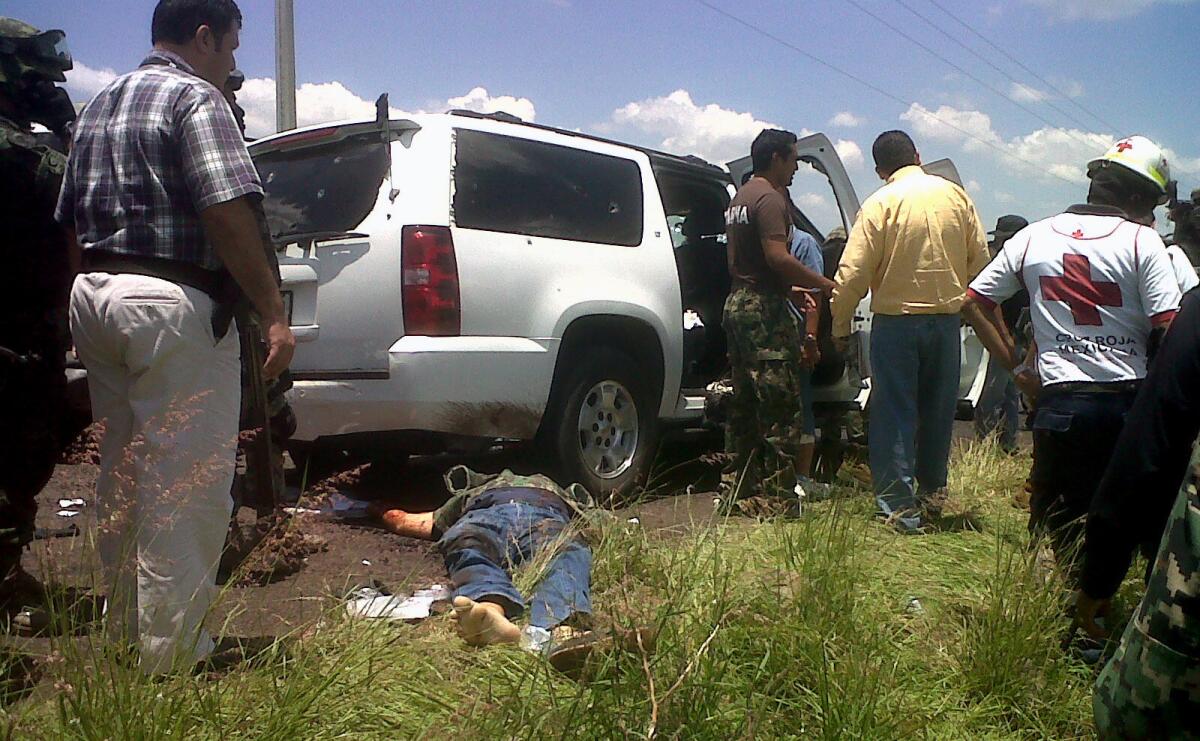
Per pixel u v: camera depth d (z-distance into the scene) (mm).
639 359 5539
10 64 3029
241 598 3492
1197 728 1522
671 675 2461
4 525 2965
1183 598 1504
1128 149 3453
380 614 2896
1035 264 3479
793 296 5234
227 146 2719
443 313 4504
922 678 2867
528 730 2291
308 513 3924
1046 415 3363
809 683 2684
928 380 4867
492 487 3867
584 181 5363
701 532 3889
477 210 4750
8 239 2885
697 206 6484
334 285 4609
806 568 3254
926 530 4531
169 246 2730
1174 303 3232
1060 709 2738
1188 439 1856
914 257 4719
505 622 2932
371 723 2465
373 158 4758
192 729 2285
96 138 2803
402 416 4504
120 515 2670
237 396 2908
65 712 2197
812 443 5180
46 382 3039
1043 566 3248
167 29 2943
